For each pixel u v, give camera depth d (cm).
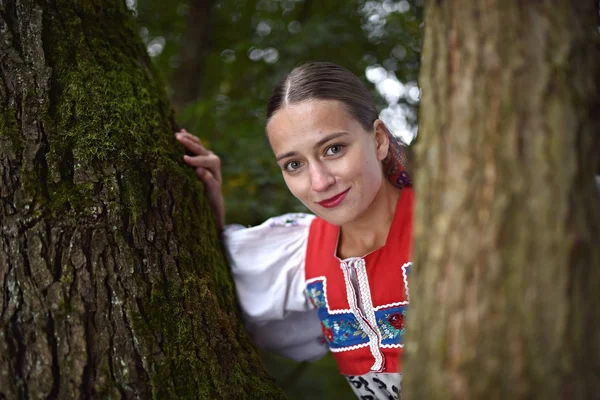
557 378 79
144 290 132
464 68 86
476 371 82
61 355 121
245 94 374
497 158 82
